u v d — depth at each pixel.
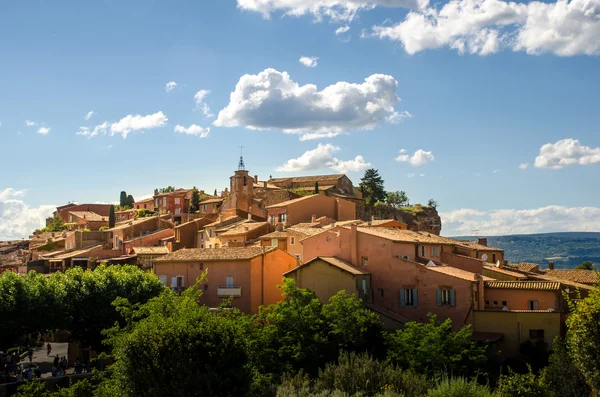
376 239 75.56
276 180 160.88
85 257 108.62
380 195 170.12
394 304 73.06
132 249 109.12
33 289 65.44
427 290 70.94
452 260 84.25
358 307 65.19
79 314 68.75
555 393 47.19
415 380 51.00
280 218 113.25
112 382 46.56
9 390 54.09
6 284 64.06
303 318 61.50
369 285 74.25
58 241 132.62
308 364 59.75
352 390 50.75
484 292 72.25
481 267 81.88
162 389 42.00
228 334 44.34
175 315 46.56
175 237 114.50
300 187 156.50
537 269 95.75
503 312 66.19
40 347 84.88
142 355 42.81
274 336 61.03
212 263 77.81
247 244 95.44
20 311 63.50
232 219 112.38
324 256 79.62
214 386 41.97
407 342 59.66
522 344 64.69
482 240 107.06
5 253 153.00
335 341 62.09
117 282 71.44
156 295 73.00
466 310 67.94
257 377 50.47
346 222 99.50
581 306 42.56
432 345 57.59
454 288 69.00
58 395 48.59
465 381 48.59
